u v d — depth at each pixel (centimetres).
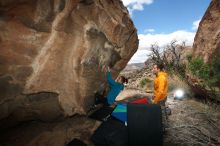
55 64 399
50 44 384
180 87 804
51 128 398
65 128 406
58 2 370
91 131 407
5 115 349
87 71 462
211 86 616
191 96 734
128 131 358
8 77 341
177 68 1070
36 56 370
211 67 632
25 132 370
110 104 534
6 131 364
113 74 616
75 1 396
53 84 403
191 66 700
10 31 331
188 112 563
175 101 684
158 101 462
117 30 523
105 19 479
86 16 430
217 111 565
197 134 435
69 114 438
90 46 452
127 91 877
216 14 701
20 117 376
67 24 399
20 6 328
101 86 530
